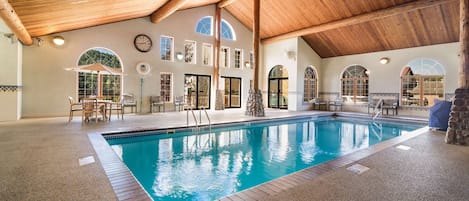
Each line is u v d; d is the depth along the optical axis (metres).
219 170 3.59
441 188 2.33
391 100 9.70
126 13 7.59
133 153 4.36
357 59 10.85
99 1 5.66
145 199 2.02
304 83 11.46
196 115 8.42
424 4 7.04
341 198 2.09
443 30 8.09
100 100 6.86
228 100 11.30
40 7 4.87
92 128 5.35
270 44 12.12
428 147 4.05
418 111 9.23
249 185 3.06
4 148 3.56
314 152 4.66
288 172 3.55
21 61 6.87
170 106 9.55
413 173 2.76
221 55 11.09
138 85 8.79
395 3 7.58
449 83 8.52
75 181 2.36
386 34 9.15
